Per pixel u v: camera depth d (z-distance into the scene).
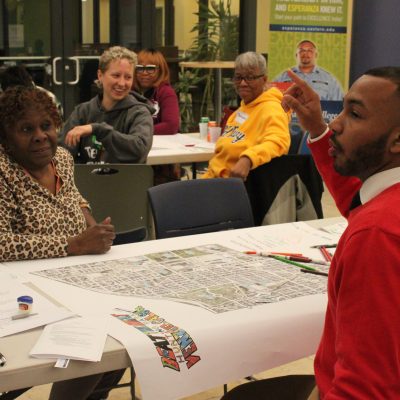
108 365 1.32
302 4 6.28
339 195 1.68
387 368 1.03
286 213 3.47
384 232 1.04
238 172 3.29
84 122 3.54
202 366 1.38
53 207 2.02
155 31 6.45
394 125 1.12
